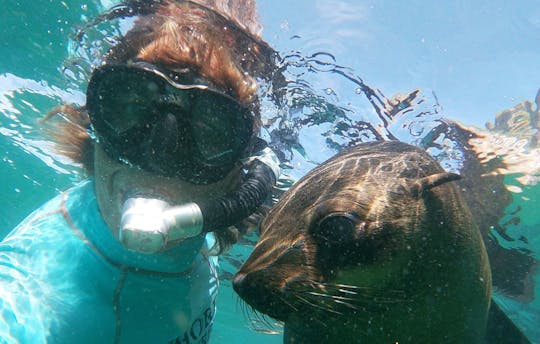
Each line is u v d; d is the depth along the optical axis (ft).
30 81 3.52
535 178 3.27
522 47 4.63
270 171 1.55
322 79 2.73
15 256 1.35
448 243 1.38
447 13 4.25
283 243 1.31
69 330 1.25
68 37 2.96
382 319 1.34
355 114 2.88
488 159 3.20
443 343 1.43
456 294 1.39
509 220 3.58
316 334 1.38
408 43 3.78
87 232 1.38
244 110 1.34
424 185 1.38
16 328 1.15
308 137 2.92
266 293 1.19
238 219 1.37
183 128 1.28
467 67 4.12
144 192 1.28
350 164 1.49
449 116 3.16
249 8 2.12
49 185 4.86
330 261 1.28
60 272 1.33
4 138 4.20
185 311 1.53
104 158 1.32
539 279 4.31
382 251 1.29
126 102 1.27
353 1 3.52
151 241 1.12
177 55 1.30
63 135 1.61
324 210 1.31
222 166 1.35
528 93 4.07
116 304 1.35
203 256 1.72
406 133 2.99
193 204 1.23
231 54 1.48
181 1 1.73
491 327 1.87
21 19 3.15
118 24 1.95
